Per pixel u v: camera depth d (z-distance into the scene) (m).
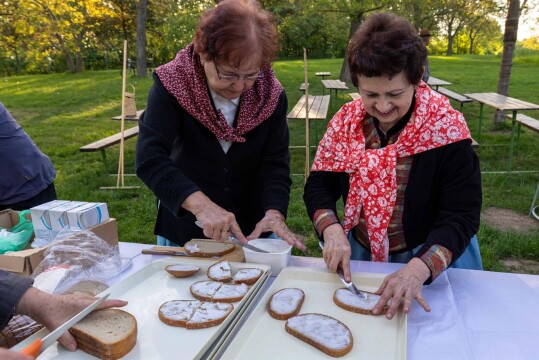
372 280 1.30
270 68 1.61
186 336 1.05
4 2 13.37
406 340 1.00
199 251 1.50
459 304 1.18
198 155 1.59
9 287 1.01
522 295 1.21
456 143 1.32
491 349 1.00
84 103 11.30
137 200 4.72
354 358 0.98
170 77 1.50
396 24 1.17
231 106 1.56
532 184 4.81
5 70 26.39
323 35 23.22
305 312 1.17
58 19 14.73
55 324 1.01
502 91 6.87
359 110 1.48
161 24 21.62
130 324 1.03
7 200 2.12
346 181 1.53
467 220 1.28
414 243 1.49
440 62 20.47
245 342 1.04
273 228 1.46
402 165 1.39
